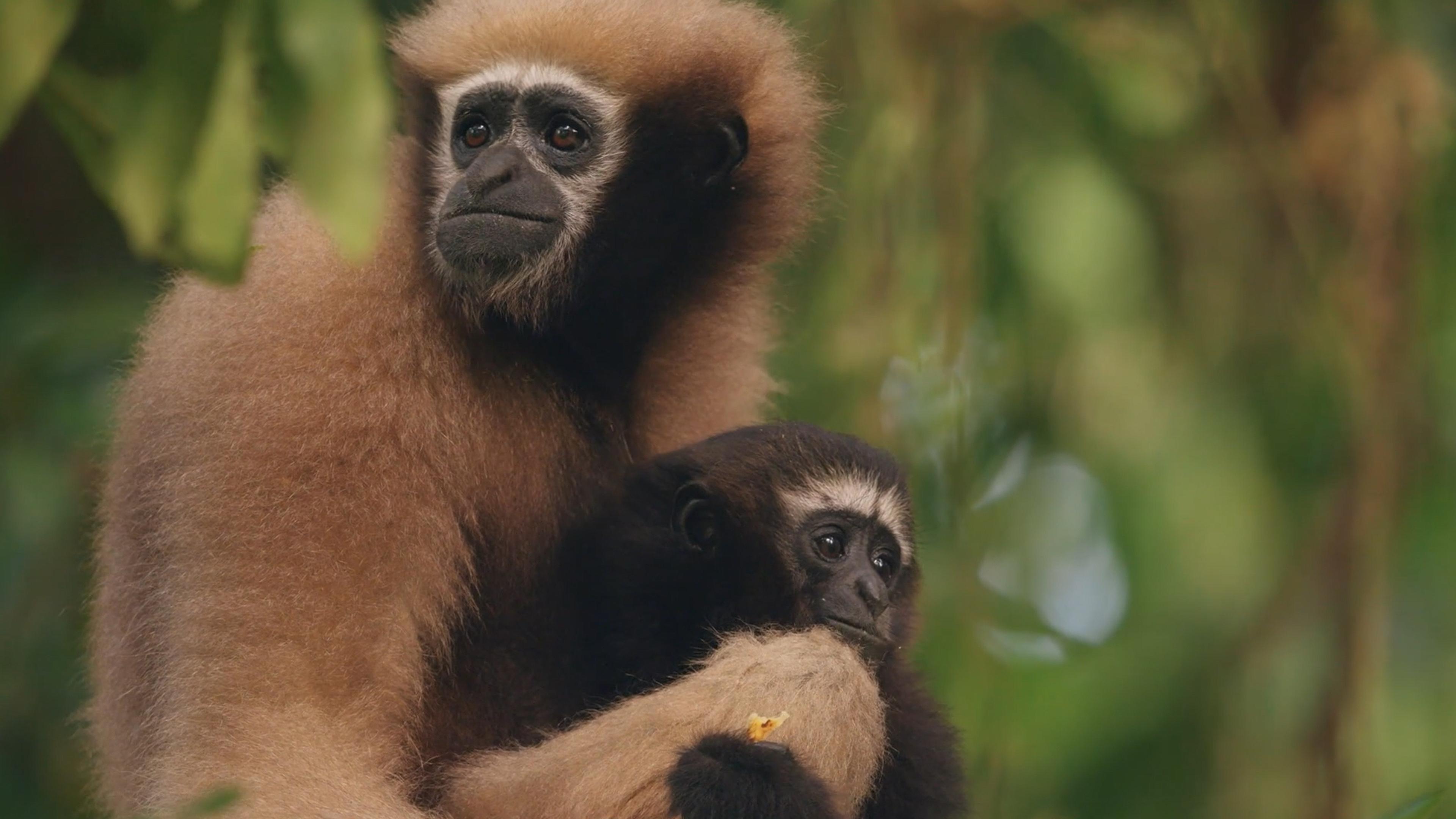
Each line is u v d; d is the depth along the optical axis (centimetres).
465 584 954
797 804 880
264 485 878
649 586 1045
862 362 1300
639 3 1103
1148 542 1385
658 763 886
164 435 927
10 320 1418
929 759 1082
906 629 1126
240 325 919
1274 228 1427
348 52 689
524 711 983
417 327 945
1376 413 1388
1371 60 1409
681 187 1094
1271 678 1394
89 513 1357
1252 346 1423
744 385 1184
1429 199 1432
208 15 699
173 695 868
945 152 1332
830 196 1309
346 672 873
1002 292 1413
